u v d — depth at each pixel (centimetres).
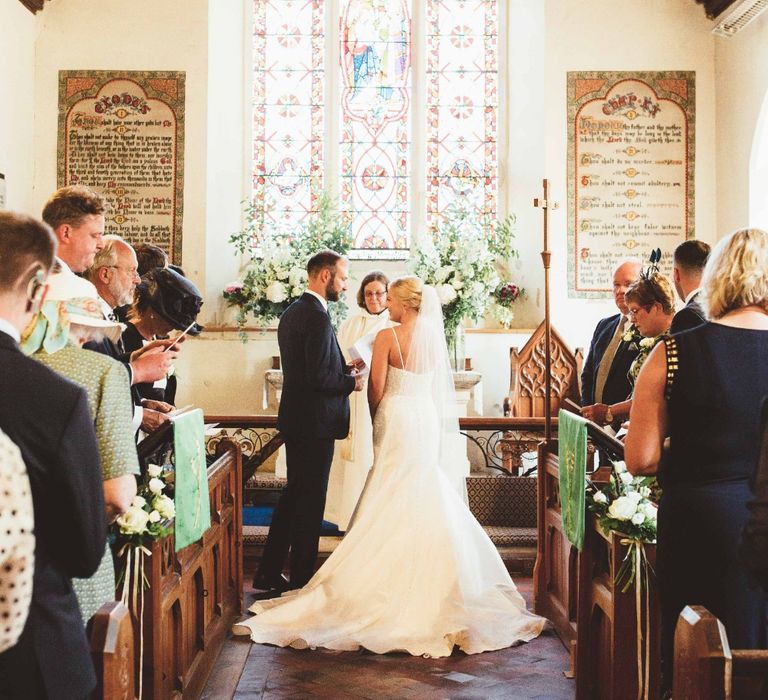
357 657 427
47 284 191
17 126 854
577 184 909
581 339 908
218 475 442
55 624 179
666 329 410
